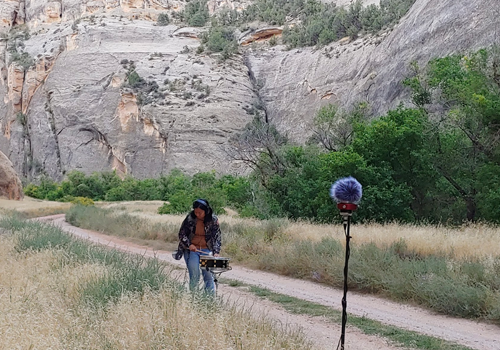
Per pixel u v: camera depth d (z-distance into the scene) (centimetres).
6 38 17838
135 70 14462
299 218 2811
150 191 9525
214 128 12800
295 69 13362
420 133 2678
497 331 874
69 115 14712
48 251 1219
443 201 2797
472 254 1347
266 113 13412
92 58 15138
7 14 18838
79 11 17762
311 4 15975
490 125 2508
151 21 17100
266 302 1088
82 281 889
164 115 13238
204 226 894
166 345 563
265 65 14162
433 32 8431
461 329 885
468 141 2692
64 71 15362
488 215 2356
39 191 11294
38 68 16050
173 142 12850
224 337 585
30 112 15825
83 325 625
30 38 17488
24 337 542
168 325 607
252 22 16238
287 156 3597
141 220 2948
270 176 3594
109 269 948
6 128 16350
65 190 10812
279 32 15300
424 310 1032
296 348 624
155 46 15488
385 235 1705
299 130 12262
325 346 737
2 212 4147
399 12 11744
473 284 1074
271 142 3762
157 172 12938
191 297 713
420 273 1161
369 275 1219
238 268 1593
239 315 695
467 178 2645
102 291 799
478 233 1720
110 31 15675
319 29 13862
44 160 14938
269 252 1631
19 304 679
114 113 14025
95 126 14188
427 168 2686
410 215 2642
